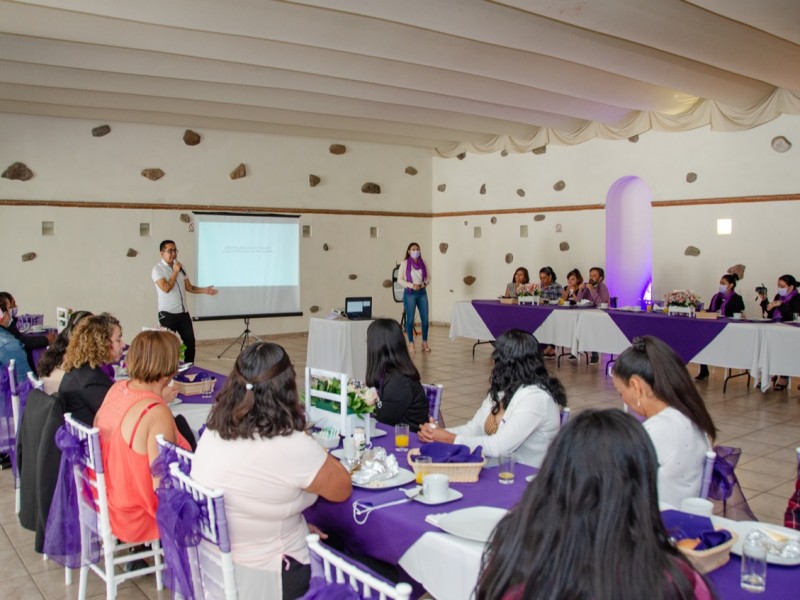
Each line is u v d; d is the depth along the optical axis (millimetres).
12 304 5957
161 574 3035
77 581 3188
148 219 10250
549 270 9758
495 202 11891
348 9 5402
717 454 2426
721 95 7898
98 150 9836
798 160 8078
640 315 7523
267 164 11266
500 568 1197
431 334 12109
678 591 1097
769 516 3914
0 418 4172
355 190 12195
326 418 2979
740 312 7625
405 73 7754
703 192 8992
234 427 2066
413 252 10195
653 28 5824
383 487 2328
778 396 7086
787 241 8234
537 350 2891
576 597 1094
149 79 8148
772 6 5219
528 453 2822
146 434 2725
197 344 10719
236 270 10977
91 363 3330
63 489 2939
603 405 6551
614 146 9984
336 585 1408
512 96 8609
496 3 5793
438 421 3643
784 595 1591
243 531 2072
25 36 6691
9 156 9242
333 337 7848
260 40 6828
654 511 1153
